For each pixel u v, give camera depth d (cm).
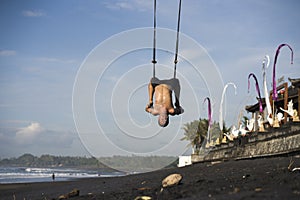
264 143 1752
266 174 809
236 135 2297
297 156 1349
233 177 841
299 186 577
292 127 1444
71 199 870
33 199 1446
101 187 1326
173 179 802
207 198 587
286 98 2439
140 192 796
